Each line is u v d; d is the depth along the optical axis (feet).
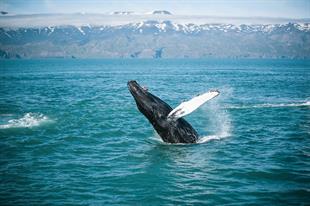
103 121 154.61
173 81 435.53
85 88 335.47
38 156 103.45
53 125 146.00
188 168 91.40
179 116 101.81
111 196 74.90
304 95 266.77
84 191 77.46
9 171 89.97
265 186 78.64
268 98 247.70
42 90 311.27
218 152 105.09
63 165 94.84
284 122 152.56
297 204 69.77
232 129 138.41
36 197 74.33
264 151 105.60
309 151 104.73
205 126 144.36
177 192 76.64
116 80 469.16
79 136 127.34
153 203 71.56
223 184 80.48
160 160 98.22
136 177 85.46
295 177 83.25
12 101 229.45
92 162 97.40
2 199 73.36
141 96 109.70
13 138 124.47
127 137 125.59
